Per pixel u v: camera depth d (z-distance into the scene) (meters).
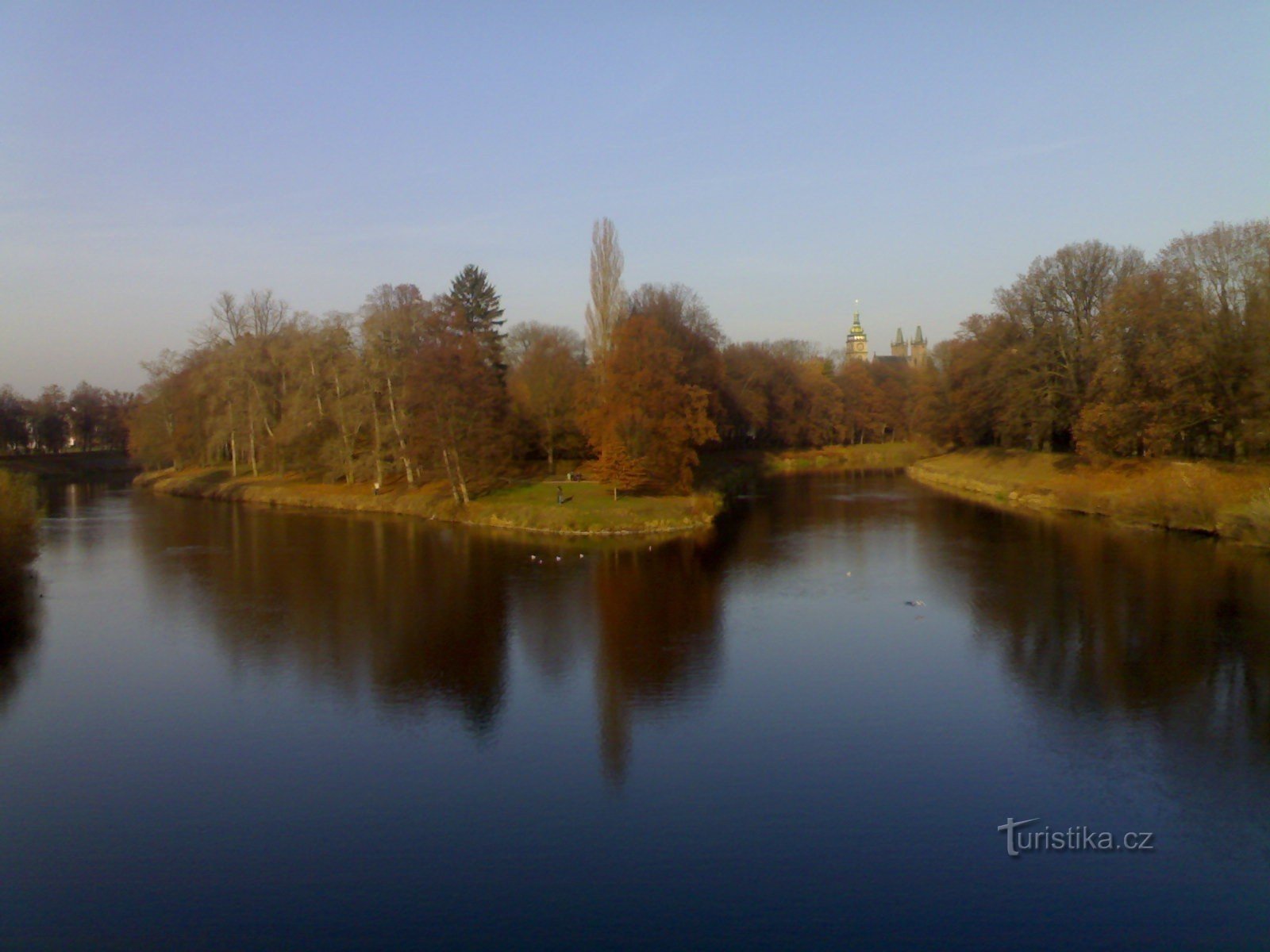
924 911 15.62
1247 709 24.00
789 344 144.75
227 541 53.84
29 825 18.95
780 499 73.81
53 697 26.39
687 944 14.79
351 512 68.81
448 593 38.81
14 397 133.00
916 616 33.97
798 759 21.62
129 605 37.34
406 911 15.81
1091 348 65.56
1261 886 16.20
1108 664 27.70
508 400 72.00
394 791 20.27
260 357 82.69
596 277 75.06
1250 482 48.91
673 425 61.22
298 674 28.30
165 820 19.09
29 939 15.11
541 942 14.88
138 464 121.50
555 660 29.31
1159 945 14.67
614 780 20.64
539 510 57.69
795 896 16.09
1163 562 41.69
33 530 40.75
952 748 22.08
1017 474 74.44
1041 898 15.92
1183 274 54.94
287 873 17.06
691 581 40.81
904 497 74.81
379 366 68.88
